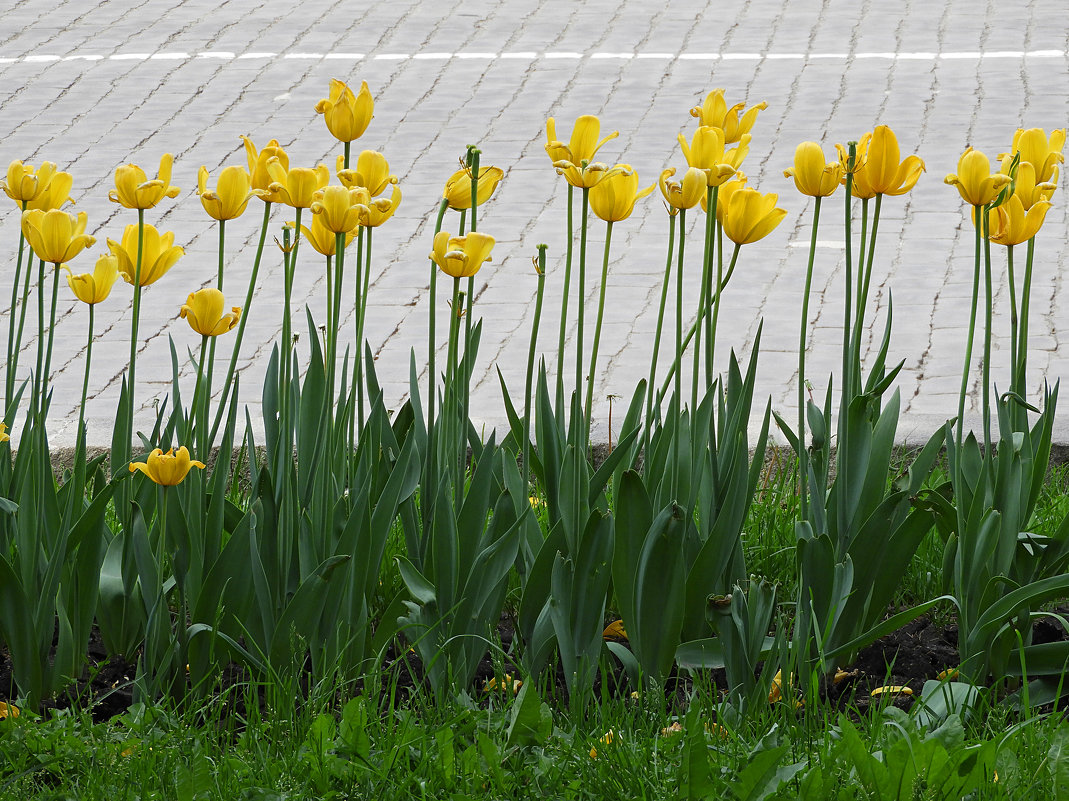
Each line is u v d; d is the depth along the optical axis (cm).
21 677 467
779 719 448
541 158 1475
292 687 443
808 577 459
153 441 505
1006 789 394
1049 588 444
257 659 470
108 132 1612
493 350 963
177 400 505
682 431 500
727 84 1772
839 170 452
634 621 464
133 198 428
